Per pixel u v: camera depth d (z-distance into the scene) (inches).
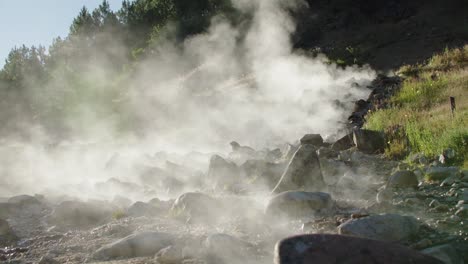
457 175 281.1
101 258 205.2
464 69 734.5
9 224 289.4
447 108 520.7
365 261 138.1
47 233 263.9
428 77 705.6
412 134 426.6
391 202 244.1
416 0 1633.9
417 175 302.2
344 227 186.9
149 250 206.2
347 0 1780.3
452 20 1443.2
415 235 190.9
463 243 180.4
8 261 214.1
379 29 1552.7
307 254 139.8
